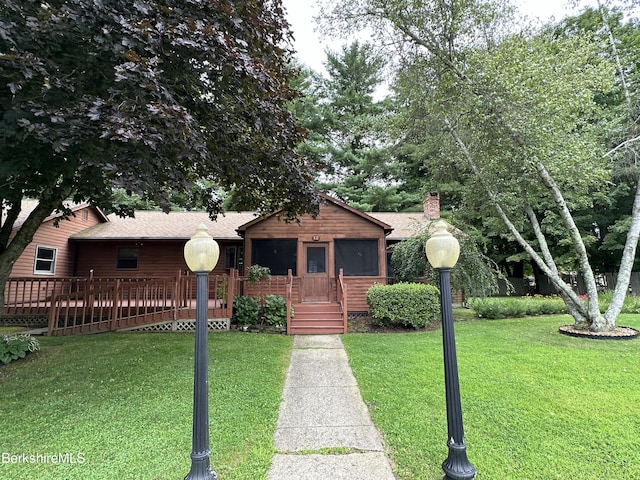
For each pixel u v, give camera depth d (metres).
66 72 4.66
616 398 4.30
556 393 4.48
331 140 22.27
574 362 5.75
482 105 7.52
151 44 4.18
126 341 7.45
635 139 8.16
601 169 7.43
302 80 21.41
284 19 6.38
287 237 11.55
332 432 3.60
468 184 10.17
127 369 5.57
